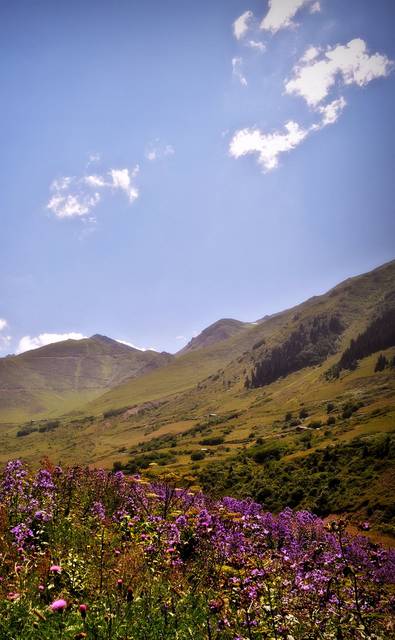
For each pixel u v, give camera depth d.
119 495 11.74
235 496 59.84
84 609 4.61
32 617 4.91
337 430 112.50
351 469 58.59
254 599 5.75
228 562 7.38
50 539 8.36
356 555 7.60
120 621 5.03
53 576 6.12
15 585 5.83
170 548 7.52
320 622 5.93
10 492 9.66
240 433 169.12
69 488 11.88
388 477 50.84
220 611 5.55
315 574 7.35
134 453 168.38
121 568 6.68
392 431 84.06
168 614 5.46
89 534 9.03
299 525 11.00
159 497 10.70
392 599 6.92
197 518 8.52
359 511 46.03
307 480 59.34
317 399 193.75
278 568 7.45
